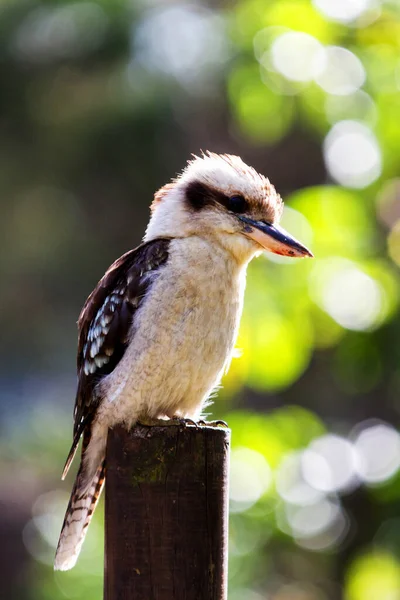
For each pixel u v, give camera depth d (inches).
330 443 422.0
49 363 874.1
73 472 769.6
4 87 679.7
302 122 443.2
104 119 677.3
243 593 449.1
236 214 305.0
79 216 754.2
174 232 305.0
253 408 475.2
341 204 394.6
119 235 761.6
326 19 400.5
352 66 403.5
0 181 729.0
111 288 306.5
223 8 618.8
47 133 699.4
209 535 235.8
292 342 383.9
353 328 386.0
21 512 815.7
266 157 688.4
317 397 513.3
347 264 388.5
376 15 402.6
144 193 713.6
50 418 860.6
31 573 706.8
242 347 378.9
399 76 405.1
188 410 302.4
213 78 643.5
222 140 699.4
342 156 408.2
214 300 294.5
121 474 239.0
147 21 657.6
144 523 236.2
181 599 232.5
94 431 304.0
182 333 290.5
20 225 768.9
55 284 804.0
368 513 428.5
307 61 402.9
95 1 655.8
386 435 425.4
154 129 671.1
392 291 387.5
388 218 403.5
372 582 425.4
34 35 669.9
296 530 422.9
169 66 659.4
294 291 387.2
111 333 299.3
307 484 417.1
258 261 393.4
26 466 835.4
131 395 293.0
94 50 658.2
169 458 238.1
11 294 813.2
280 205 316.5
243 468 406.9
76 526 312.3
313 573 496.4
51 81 676.7
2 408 879.1
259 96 409.7
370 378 403.5
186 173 321.4
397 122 403.5
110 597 236.1
